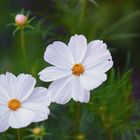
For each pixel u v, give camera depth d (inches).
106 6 45.9
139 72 44.0
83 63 25.4
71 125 32.4
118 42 44.9
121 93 30.0
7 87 24.6
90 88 24.3
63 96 24.7
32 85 24.4
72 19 34.0
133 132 32.2
